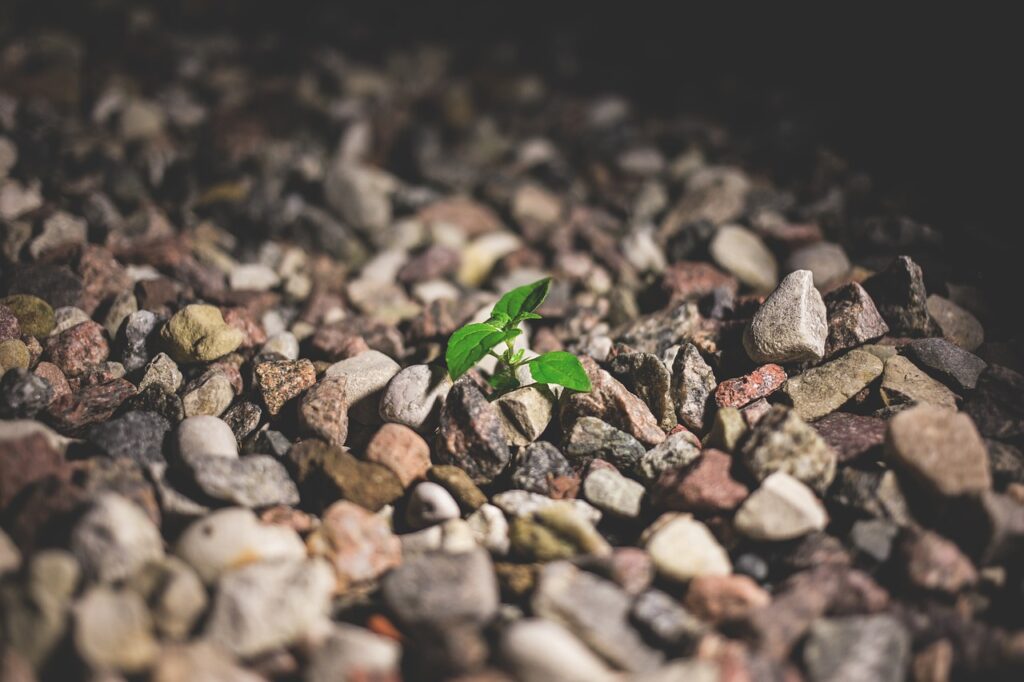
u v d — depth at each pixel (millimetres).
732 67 782
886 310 421
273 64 771
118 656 327
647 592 347
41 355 416
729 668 329
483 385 411
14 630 329
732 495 368
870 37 686
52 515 355
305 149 615
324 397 397
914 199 501
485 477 389
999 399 384
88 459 377
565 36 888
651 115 706
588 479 382
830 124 610
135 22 747
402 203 553
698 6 851
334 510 365
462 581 343
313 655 331
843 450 379
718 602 348
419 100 732
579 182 599
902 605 346
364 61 821
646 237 500
